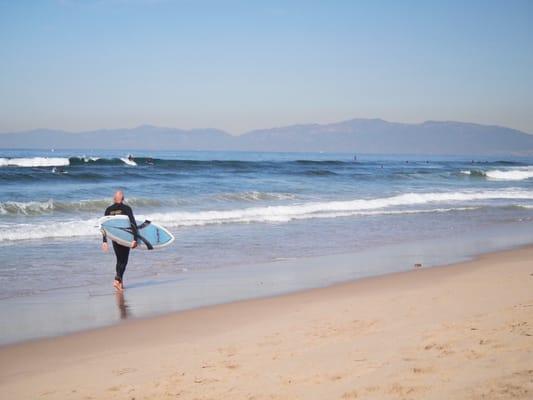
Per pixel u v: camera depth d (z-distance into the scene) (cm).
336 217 2150
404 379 473
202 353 621
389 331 641
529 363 483
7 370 595
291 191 3062
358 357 548
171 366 578
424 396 431
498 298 788
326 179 4053
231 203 2486
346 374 501
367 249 1470
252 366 552
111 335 727
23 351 662
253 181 3534
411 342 581
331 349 587
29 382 555
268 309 847
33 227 1684
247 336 686
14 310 862
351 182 3891
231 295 956
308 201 2648
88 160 4709
